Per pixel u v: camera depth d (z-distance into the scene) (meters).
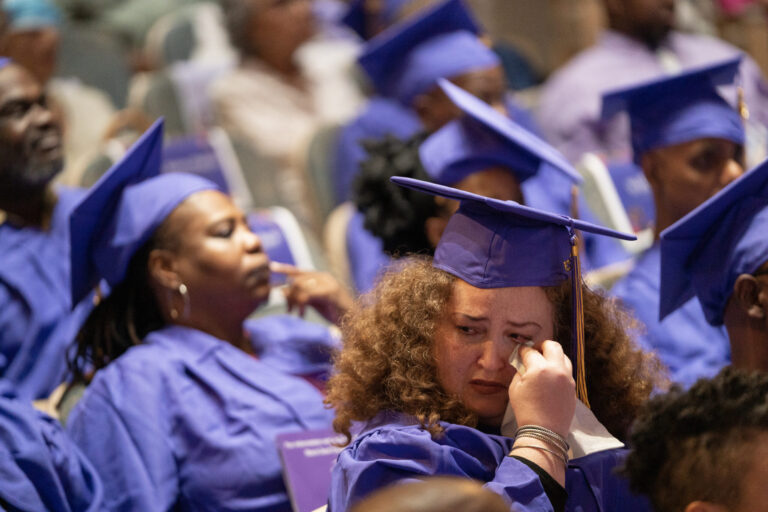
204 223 6.50
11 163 7.78
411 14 12.22
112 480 5.87
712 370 6.70
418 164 7.34
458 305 4.38
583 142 11.76
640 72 12.05
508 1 15.23
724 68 7.18
